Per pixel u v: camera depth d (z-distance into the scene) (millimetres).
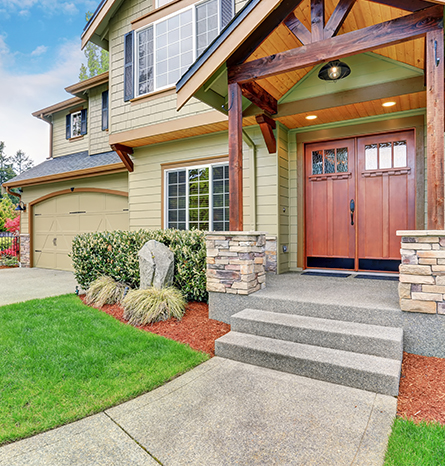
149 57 6805
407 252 2979
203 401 2414
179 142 6781
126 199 8625
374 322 3158
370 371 2502
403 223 5008
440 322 2887
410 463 1741
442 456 1793
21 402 2393
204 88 4246
